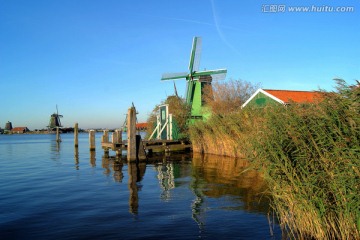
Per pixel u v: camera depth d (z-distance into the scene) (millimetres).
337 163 6109
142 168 18547
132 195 11164
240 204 9438
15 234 7195
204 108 37688
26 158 27531
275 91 26391
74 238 6887
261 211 8633
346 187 5871
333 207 6246
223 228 7324
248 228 7285
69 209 9312
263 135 7785
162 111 31375
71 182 14203
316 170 6508
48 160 25219
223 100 38219
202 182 13297
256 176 14422
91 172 17375
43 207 9602
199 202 9844
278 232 6984
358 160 5570
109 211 9016
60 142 65500
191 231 7172
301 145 6871
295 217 7094
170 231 7199
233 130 20594
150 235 6973
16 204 10047
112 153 30578
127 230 7328
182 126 33281
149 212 8812
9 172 18109
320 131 6488
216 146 24219
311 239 6434
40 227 7664
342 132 6191
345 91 6133
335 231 6184
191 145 28531
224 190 11508
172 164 19891
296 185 6684
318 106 6828
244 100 39156
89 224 7828
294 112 7469
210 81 41188
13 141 75500
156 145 26703
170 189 12062
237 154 21875
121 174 16391
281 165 6887
